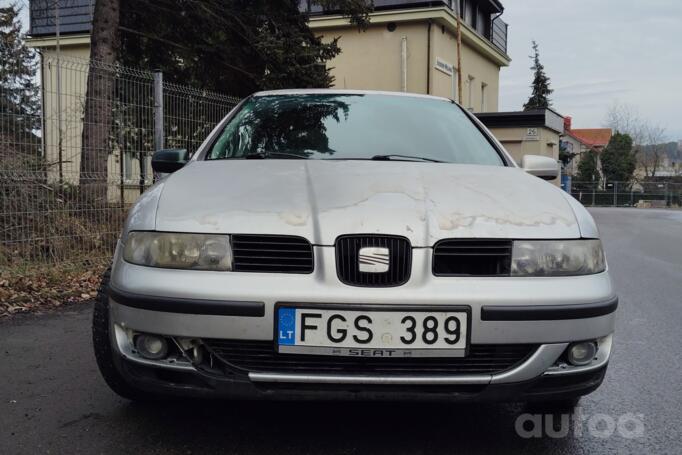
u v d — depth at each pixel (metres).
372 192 2.55
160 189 2.69
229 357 2.30
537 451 2.59
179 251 2.35
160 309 2.28
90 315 4.95
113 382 2.81
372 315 2.24
